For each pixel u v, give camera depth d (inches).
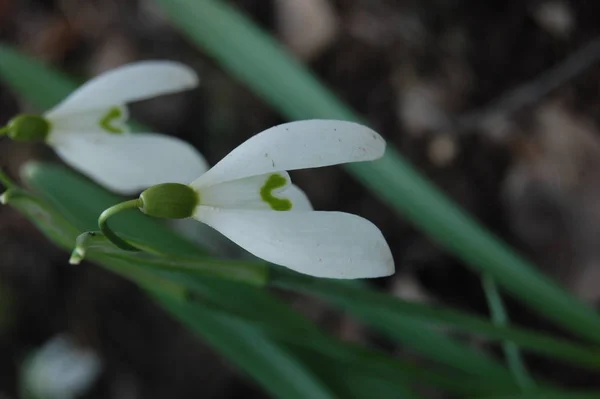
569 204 13.5
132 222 10.1
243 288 9.9
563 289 10.6
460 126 14.5
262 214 7.6
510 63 14.7
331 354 9.6
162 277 8.7
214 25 11.1
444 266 14.0
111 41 16.6
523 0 14.7
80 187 10.1
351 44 15.3
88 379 16.2
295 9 15.7
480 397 9.5
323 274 7.4
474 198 14.0
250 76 11.0
